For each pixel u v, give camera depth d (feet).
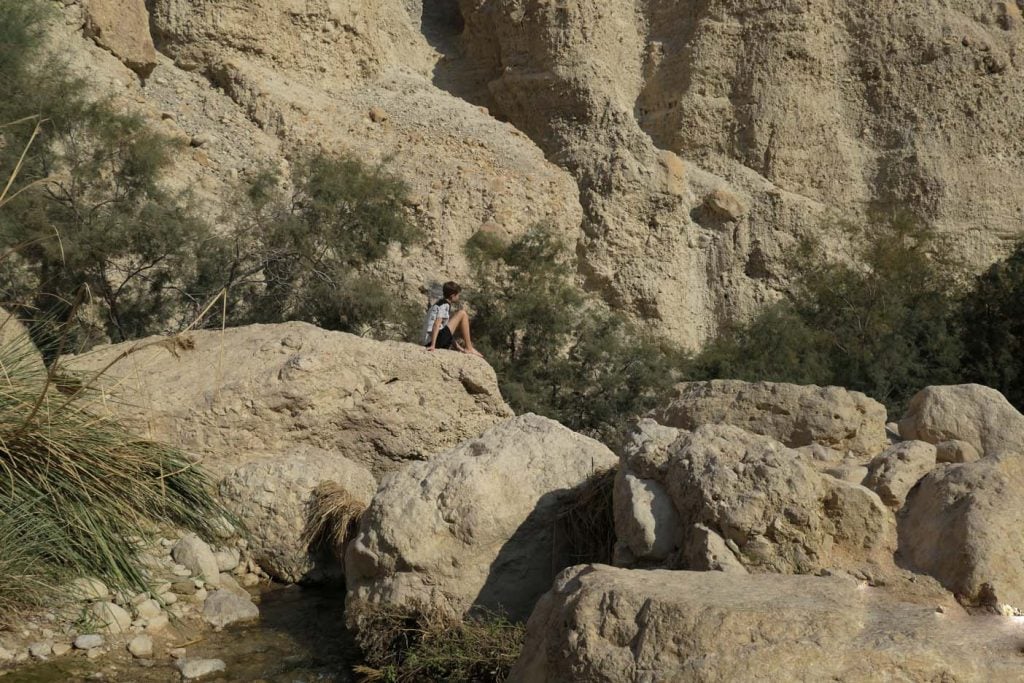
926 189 87.30
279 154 67.82
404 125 74.33
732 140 88.74
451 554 18.65
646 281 79.20
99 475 20.53
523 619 18.45
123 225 45.88
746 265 83.61
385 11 85.35
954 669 11.12
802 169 88.02
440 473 19.49
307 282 52.11
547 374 54.29
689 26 91.20
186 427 23.90
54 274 45.09
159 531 21.43
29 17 49.52
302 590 22.08
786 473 15.44
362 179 53.98
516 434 20.40
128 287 48.24
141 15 66.64
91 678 16.47
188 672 17.04
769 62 88.94
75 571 18.75
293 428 24.77
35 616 17.70
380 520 19.11
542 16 84.02
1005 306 61.62
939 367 61.46
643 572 13.35
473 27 89.40
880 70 90.07
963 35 90.02
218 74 71.26
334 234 52.85
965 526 14.64
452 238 69.10
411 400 26.08
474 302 55.52
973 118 89.45
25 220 43.52
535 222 73.51
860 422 20.52
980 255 86.99
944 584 14.52
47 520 18.75
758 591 12.48
